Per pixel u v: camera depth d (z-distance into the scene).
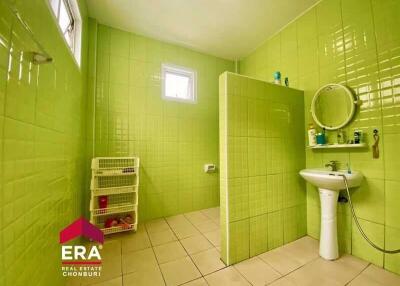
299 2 1.77
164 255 1.55
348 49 1.53
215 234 1.92
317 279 1.26
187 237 1.85
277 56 2.22
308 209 1.87
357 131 1.44
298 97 1.86
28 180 0.71
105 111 2.05
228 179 1.43
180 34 2.26
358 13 1.47
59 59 1.05
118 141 2.10
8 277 0.58
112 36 2.12
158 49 2.36
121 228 1.87
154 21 2.03
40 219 0.82
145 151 2.24
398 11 1.27
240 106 1.50
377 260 1.37
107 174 1.89
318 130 1.75
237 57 2.81
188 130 2.52
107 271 1.35
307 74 1.86
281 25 2.10
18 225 0.64
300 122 1.87
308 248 1.64
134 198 2.06
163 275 1.31
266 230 1.60
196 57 2.62
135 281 1.25
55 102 1.00
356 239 1.49
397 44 1.27
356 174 1.35
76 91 1.47
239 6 1.82
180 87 2.60
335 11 1.63
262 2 1.77
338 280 1.25
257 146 1.57
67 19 1.41
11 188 0.59
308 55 1.85
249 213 1.52
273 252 1.59
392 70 1.29
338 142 1.57
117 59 2.13
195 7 1.83
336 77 1.61
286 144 1.75
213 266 1.41
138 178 2.03
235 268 1.39
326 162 1.70
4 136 0.55
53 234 0.99
